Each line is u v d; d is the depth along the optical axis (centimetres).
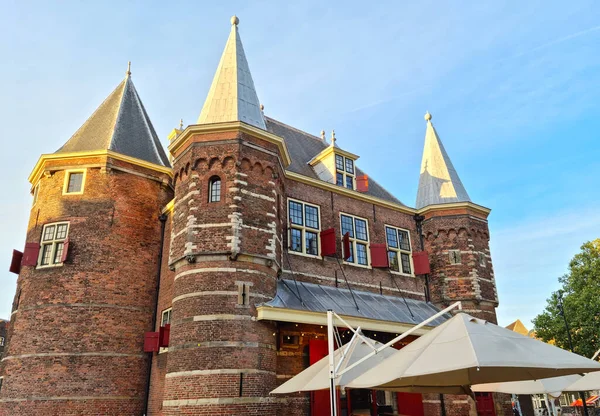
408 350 809
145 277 2056
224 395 1449
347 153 2431
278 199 1886
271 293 1691
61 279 1905
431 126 2889
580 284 3441
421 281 2478
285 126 2683
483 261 2497
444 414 2191
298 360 1791
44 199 2080
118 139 2231
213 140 1770
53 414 1725
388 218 2497
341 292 2084
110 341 1886
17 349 1844
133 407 1866
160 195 2227
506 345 694
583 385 1254
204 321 1539
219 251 1612
